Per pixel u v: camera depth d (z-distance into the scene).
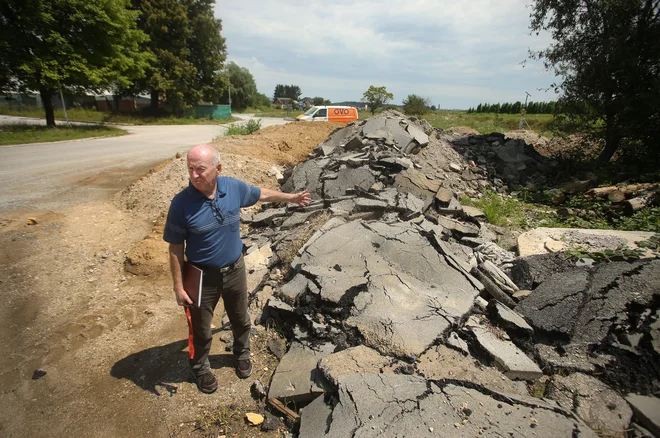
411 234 4.48
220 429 2.68
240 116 48.22
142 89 33.59
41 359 3.44
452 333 3.14
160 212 6.80
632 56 8.66
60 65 17.88
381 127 9.04
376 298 3.45
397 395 2.50
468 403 2.46
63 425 2.75
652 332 2.95
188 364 3.35
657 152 9.16
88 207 7.20
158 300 4.38
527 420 2.34
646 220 5.50
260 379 3.11
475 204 7.18
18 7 16.50
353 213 5.44
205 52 36.88
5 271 4.86
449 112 40.41
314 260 4.05
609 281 3.46
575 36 9.90
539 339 3.24
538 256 4.27
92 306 4.25
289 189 7.44
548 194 8.02
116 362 3.39
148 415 2.82
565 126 10.51
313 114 22.53
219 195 2.62
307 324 3.39
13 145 14.58
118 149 14.22
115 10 19.33
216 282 2.75
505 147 10.52
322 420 2.48
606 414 2.51
